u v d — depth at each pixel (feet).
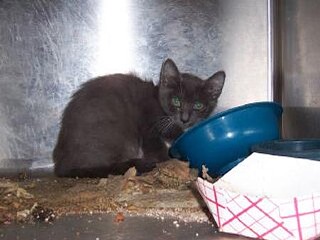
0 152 1.67
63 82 1.70
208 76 1.75
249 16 1.73
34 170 1.67
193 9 1.73
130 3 1.72
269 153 1.11
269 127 1.33
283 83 1.66
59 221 1.07
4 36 1.66
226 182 1.02
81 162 1.60
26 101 1.68
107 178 1.44
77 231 1.01
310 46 1.42
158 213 1.12
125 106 1.70
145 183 1.32
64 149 1.63
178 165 1.36
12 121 1.67
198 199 1.20
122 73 1.73
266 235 0.91
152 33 1.73
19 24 1.67
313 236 0.88
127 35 1.73
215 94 1.74
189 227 1.02
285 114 1.64
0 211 1.12
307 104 1.45
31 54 1.68
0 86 1.67
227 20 1.73
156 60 1.74
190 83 1.74
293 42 1.57
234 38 1.74
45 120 1.69
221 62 1.74
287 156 1.05
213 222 1.04
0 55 1.66
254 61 1.74
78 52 1.70
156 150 1.74
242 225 0.93
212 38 1.73
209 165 1.35
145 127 1.73
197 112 1.74
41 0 1.67
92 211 1.14
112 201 1.20
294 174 1.01
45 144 1.69
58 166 1.61
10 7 1.66
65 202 1.20
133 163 1.59
